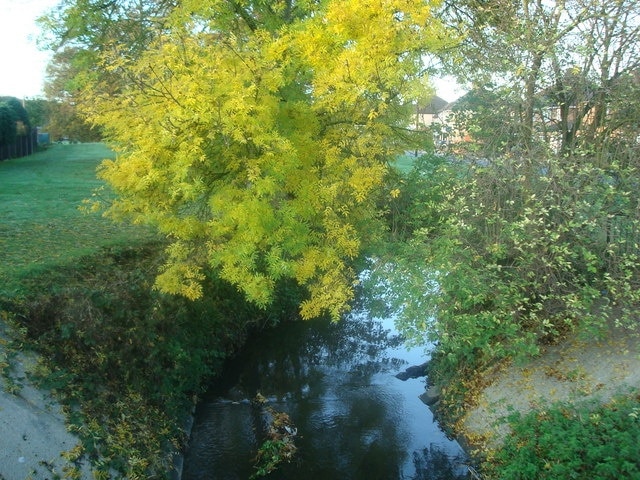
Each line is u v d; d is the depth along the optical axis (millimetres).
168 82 6445
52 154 30891
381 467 7727
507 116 7559
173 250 7605
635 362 6930
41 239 10500
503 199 7262
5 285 7441
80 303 7621
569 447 5875
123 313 8141
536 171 7074
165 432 7441
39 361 6613
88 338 7387
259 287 6965
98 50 9773
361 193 7398
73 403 6523
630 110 7500
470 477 7230
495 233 7176
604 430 6047
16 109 28719
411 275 7426
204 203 7742
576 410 6441
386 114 8281
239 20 9508
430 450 8031
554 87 7691
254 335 11953
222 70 6609
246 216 6605
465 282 6750
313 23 7516
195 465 7582
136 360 7902
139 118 6508
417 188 9188
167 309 9008
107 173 7094
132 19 10742
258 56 7020
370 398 9703
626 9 7305
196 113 6113
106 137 7668
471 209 7340
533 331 7598
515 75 7359
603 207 6797
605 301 7453
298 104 7633
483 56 8023
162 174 6629
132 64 7395
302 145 7426
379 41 6625
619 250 6820
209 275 10336
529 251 6969
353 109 7781
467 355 8359
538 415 6836
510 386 7805
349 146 7816
